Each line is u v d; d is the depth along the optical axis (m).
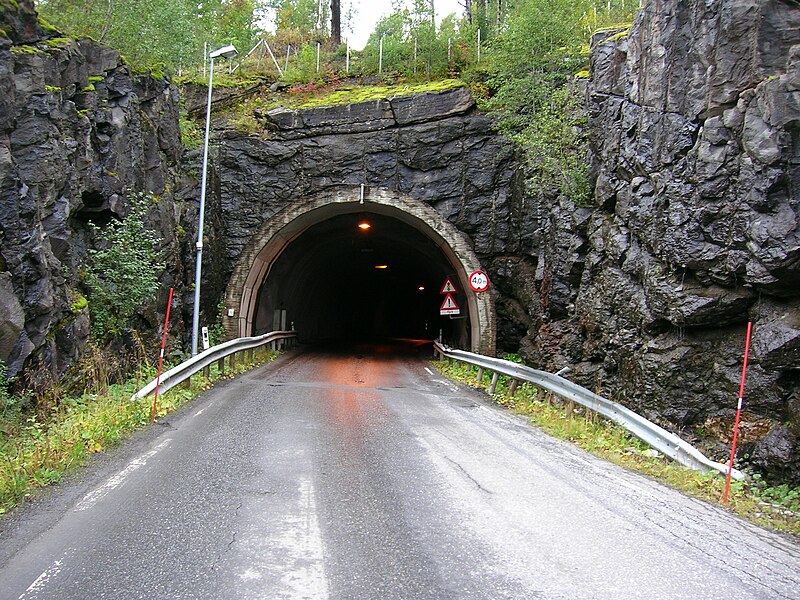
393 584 3.92
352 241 30.56
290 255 26.03
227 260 21.28
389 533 4.83
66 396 9.58
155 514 5.11
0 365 8.02
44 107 9.50
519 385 14.84
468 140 20.69
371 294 46.69
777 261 7.96
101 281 11.52
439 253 25.42
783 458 7.75
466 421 10.19
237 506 5.36
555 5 18.70
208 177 19.50
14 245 8.61
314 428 9.00
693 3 9.88
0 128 8.70
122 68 12.70
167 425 8.75
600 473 7.15
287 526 4.92
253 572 4.04
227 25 35.97
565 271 15.03
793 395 8.12
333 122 21.28
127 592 3.71
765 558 4.76
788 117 7.96
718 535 5.24
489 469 6.98
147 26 14.62
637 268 11.29
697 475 7.30
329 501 5.59
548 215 16.66
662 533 5.15
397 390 14.12
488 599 3.75
